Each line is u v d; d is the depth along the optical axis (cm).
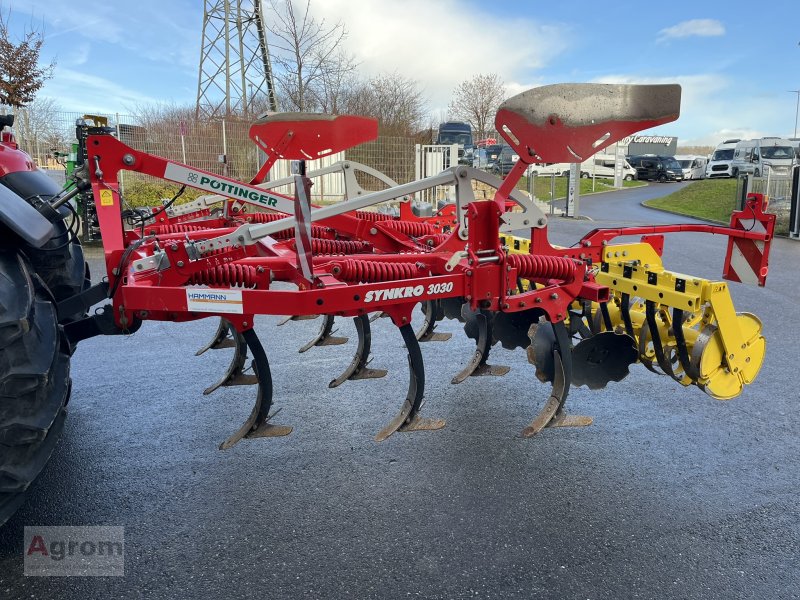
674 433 347
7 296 202
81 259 370
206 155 1371
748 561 238
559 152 294
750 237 373
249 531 255
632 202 2256
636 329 382
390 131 1888
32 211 228
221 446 285
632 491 287
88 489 286
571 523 262
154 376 429
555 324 309
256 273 290
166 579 225
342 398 393
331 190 1491
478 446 331
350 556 239
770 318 591
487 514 268
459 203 328
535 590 221
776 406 384
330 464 311
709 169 2653
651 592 221
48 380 209
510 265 292
